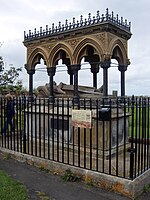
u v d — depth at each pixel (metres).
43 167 6.62
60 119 8.10
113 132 7.36
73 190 5.29
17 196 4.78
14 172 6.43
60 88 9.90
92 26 7.46
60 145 8.07
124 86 8.39
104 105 6.25
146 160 6.43
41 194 5.04
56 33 8.46
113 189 5.20
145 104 5.91
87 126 5.87
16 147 8.25
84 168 5.86
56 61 8.87
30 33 9.50
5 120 9.41
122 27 7.99
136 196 4.99
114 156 7.24
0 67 24.39
